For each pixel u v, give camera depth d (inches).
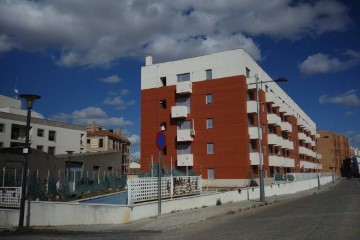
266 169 1724.9
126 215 552.1
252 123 1617.9
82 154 1499.8
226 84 1587.1
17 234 474.9
